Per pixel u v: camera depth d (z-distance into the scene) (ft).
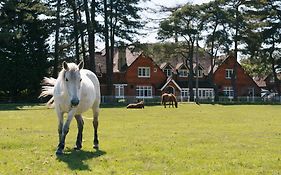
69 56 212.84
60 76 41.57
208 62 315.58
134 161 37.96
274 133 63.26
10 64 194.18
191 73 252.42
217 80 308.40
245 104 205.67
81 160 38.22
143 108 149.59
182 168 35.29
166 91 284.00
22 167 34.94
